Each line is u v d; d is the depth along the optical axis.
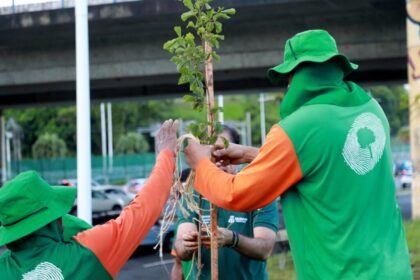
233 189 3.50
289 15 22.25
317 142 3.41
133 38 25.06
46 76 26.12
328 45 3.61
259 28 23.83
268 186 3.44
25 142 76.94
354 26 23.00
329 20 23.00
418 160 17.22
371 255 3.37
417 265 9.88
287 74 3.69
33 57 26.16
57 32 23.42
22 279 3.31
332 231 3.39
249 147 4.00
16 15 22.16
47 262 3.33
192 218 4.38
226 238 4.21
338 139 3.42
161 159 3.80
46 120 76.31
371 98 3.74
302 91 3.57
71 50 25.77
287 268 11.27
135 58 25.25
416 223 14.66
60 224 3.60
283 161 3.42
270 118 49.41
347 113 3.51
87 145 9.45
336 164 3.41
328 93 3.54
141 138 77.75
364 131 3.50
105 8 21.12
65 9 21.78
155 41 24.97
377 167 3.53
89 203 9.36
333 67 3.63
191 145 3.79
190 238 4.29
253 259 4.38
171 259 17.02
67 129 76.06
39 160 61.16
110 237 3.47
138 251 17.81
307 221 3.48
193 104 3.83
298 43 3.62
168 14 20.69
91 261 3.39
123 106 80.00
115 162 62.66
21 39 24.62
